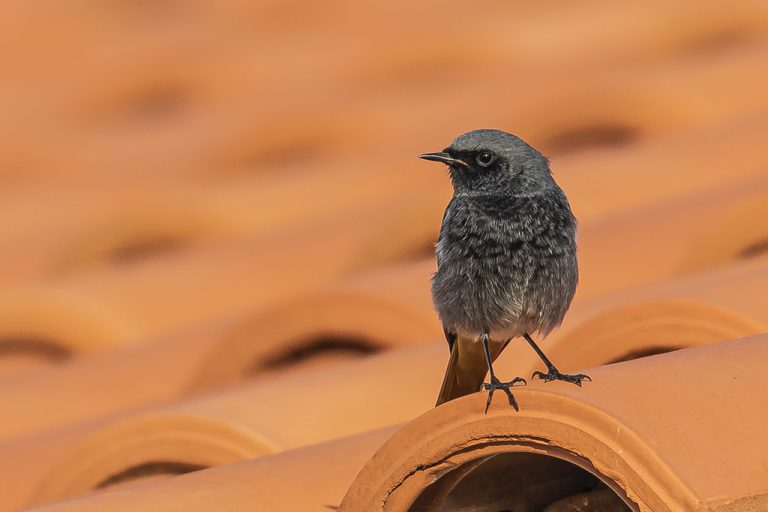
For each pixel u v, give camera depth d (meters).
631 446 4.85
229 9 31.41
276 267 15.01
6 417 11.77
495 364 9.06
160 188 21.09
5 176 24.39
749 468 4.82
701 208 12.02
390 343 10.45
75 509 6.44
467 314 6.80
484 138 7.15
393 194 17.84
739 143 14.88
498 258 6.78
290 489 6.56
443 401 6.92
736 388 5.32
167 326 14.48
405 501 5.48
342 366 9.23
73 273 18.38
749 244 10.51
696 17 22.55
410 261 14.45
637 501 4.82
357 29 27.72
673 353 5.89
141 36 30.84
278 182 19.25
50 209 21.38
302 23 29.33
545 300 6.82
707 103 17.88
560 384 5.25
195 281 14.99
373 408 8.37
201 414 8.04
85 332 14.38
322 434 8.07
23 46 31.08
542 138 18.64
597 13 24.02
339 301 10.69
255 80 26.31
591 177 14.74
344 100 22.58
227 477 6.77
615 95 18.16
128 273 15.81
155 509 6.32
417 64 23.75
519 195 6.94
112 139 25.45
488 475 6.24
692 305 7.37
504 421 5.19
